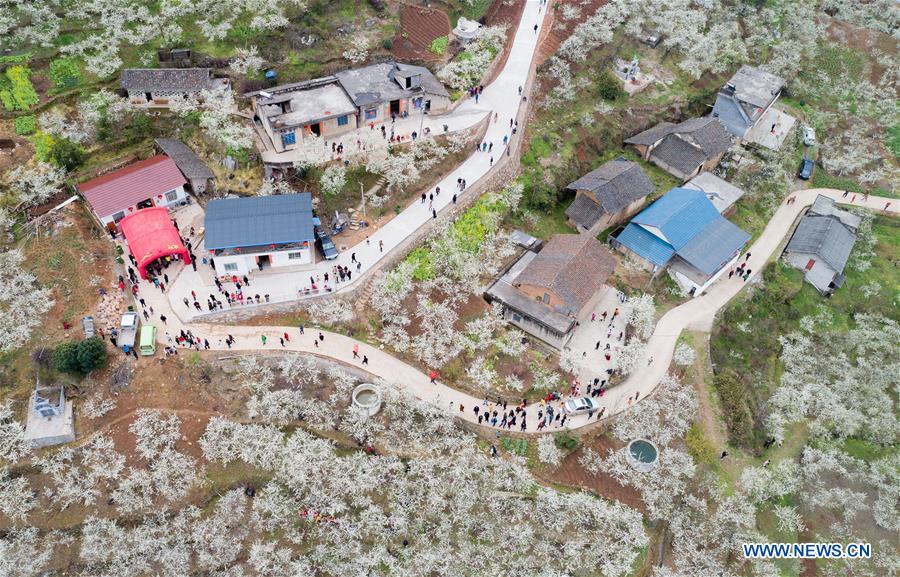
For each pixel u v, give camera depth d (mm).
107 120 65750
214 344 53250
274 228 56594
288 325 55656
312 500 47531
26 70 67062
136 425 49344
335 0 78000
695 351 62094
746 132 83812
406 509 47938
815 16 103188
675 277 68688
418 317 58094
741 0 102625
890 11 105125
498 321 59812
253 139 66000
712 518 51156
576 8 89438
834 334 68188
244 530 46531
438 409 51938
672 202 71812
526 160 72688
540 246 68438
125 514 46531
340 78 70562
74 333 52625
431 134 69688
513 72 79750
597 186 69812
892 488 55500
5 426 48344
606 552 47625
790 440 59281
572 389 56500
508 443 52500
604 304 64625
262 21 73438
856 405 61594
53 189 60219
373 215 63844
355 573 44969
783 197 80750
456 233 63531
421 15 80250
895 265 76750
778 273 72500
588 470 52750
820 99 94625
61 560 45062
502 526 48000
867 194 83688
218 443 49156
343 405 52281
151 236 56219
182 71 68000
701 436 56031
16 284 54531
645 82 87000
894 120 91938
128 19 72750
